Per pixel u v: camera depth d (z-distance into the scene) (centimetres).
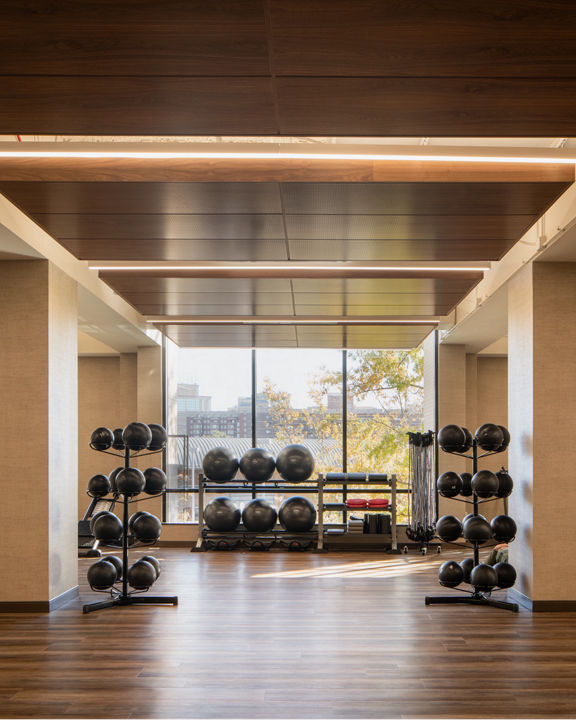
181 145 437
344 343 1135
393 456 1220
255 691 434
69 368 704
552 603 648
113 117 376
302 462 1070
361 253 620
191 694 429
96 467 1300
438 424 1152
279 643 541
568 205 545
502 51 307
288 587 770
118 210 508
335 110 365
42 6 276
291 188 461
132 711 401
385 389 1230
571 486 657
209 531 1082
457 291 768
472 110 365
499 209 502
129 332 1042
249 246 600
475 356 1252
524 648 526
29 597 642
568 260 657
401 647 529
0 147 436
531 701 416
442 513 1160
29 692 433
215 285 742
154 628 588
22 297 651
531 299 668
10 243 595
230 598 711
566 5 274
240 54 310
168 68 323
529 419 673
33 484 645
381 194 471
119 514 1206
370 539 1072
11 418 648
